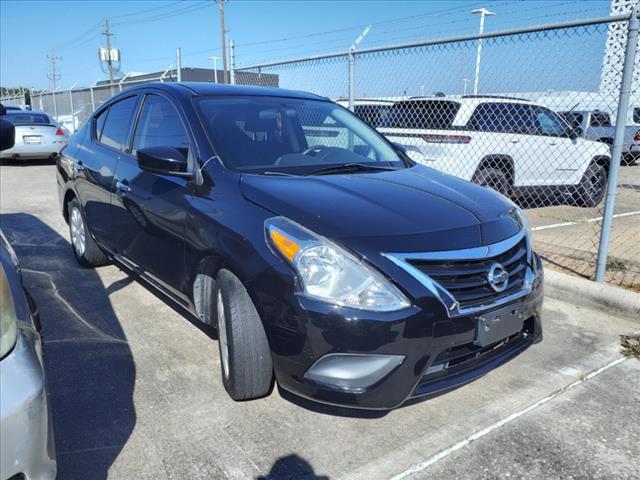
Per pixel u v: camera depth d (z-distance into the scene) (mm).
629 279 4668
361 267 2240
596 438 2588
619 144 4078
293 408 2754
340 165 3293
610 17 3982
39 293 4285
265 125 3422
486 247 2484
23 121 12930
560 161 8039
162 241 3240
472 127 7297
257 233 2475
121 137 4066
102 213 4152
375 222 2402
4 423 1515
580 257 5344
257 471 2293
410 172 3334
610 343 3625
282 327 2320
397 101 7891
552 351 3498
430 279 2293
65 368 3100
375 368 2242
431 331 2260
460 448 2492
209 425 2594
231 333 2566
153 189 3336
